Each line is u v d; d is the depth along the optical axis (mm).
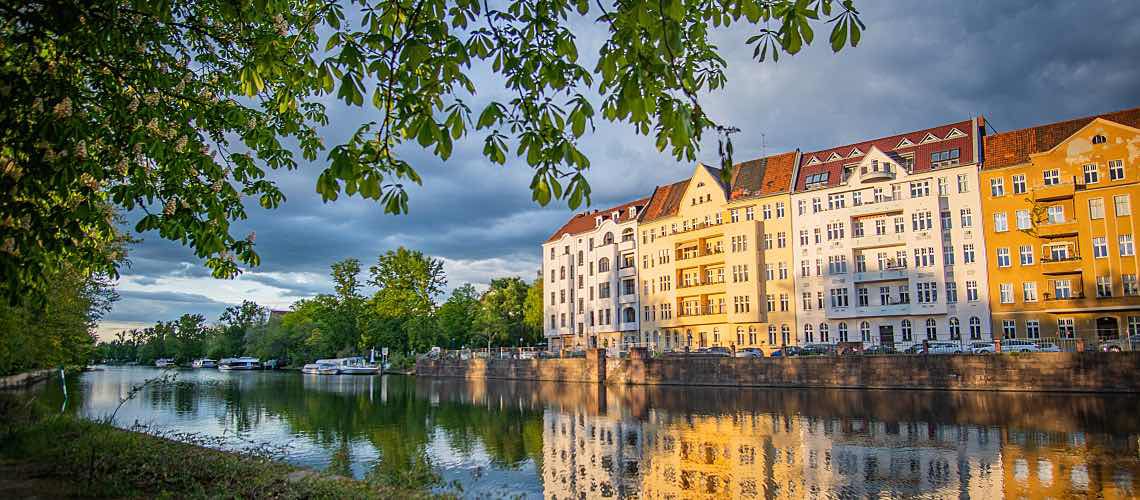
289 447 24938
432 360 83812
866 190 61750
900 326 59000
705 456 22656
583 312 85062
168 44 10266
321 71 5719
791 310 64875
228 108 10773
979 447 22734
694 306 73188
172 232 9820
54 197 9406
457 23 6324
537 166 5637
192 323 165375
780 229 66562
